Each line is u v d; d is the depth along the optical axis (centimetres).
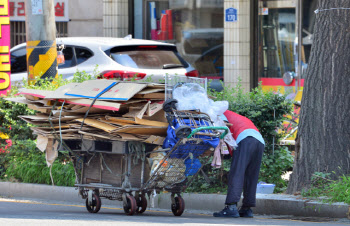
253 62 3481
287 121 2272
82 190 1886
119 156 1784
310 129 2020
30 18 2656
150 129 1702
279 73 3431
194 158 1736
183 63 3066
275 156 2216
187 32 3747
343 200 1838
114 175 1802
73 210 1992
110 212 1944
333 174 1978
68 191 2278
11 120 2475
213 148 1728
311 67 2044
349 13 1988
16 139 2481
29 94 1902
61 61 2717
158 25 3803
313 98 2023
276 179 2214
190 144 1683
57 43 3042
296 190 2023
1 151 2477
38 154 2428
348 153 1980
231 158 1938
